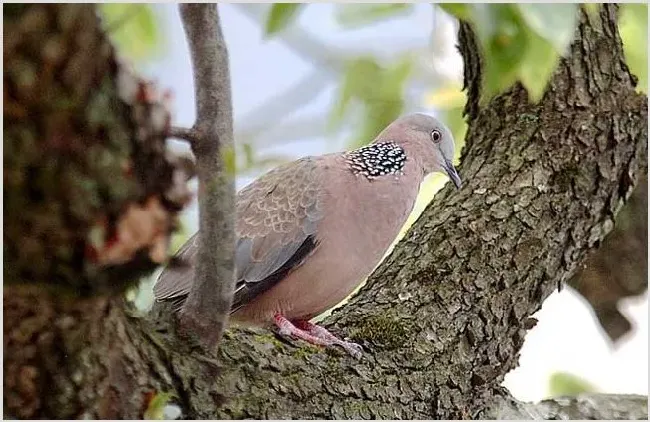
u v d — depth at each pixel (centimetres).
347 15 870
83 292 486
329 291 808
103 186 460
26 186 450
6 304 487
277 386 640
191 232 888
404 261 839
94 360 521
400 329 754
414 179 856
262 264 793
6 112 439
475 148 946
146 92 474
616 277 1056
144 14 841
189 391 581
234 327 687
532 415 804
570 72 921
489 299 807
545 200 867
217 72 505
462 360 765
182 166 492
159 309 646
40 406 515
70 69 440
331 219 803
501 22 616
